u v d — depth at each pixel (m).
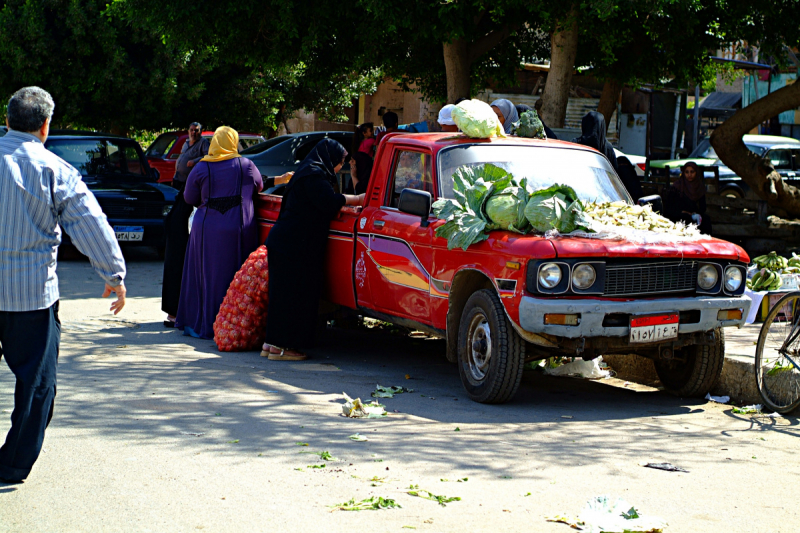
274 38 14.02
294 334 7.39
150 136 32.12
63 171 4.14
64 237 13.76
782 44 15.21
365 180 11.34
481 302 6.01
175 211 8.82
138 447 4.88
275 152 15.01
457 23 12.24
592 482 4.42
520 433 5.35
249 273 7.81
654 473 4.59
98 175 14.70
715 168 16.78
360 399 6.15
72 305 10.06
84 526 3.75
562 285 5.60
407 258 6.73
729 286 6.04
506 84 17.80
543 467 4.64
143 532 3.68
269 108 24.34
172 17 13.34
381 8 11.87
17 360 4.19
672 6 12.62
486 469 4.59
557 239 5.70
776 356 6.08
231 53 14.79
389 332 9.17
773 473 4.64
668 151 28.83
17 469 4.22
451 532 3.71
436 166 6.72
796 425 5.70
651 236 5.90
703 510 4.05
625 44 14.85
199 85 21.67
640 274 5.77
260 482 4.32
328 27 13.70
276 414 5.66
